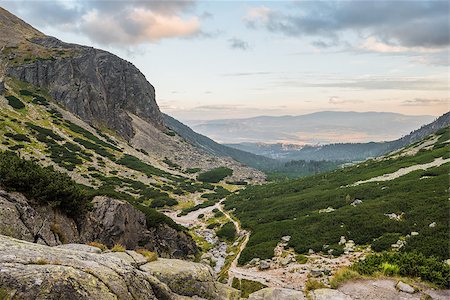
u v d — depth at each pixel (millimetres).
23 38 172000
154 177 121188
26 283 8773
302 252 44000
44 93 141750
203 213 92875
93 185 87250
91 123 150500
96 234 31531
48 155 93250
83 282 9617
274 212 73000
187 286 14688
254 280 37719
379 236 41375
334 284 16734
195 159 180125
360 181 82625
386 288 15773
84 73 164125
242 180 154000
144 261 15703
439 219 39312
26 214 21516
